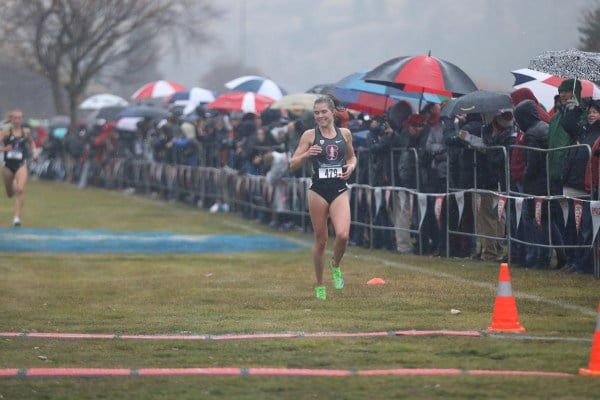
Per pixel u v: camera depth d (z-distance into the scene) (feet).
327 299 88.38
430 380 56.08
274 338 69.82
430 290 91.45
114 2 345.10
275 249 136.87
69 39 345.92
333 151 89.04
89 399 53.52
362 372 58.39
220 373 58.95
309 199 89.86
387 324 74.54
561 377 56.29
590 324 72.18
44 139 352.08
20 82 501.56
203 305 87.51
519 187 108.99
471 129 114.83
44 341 70.59
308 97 158.92
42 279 109.09
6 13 346.33
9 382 57.47
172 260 126.41
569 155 98.07
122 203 225.56
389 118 128.47
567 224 98.94
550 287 90.43
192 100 215.51
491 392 53.31
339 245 90.89
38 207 215.31
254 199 178.29
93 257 130.21
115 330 75.10
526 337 67.82
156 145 229.04
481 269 105.60
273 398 52.95
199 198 214.28
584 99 105.09
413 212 123.34
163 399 53.21
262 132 170.60
